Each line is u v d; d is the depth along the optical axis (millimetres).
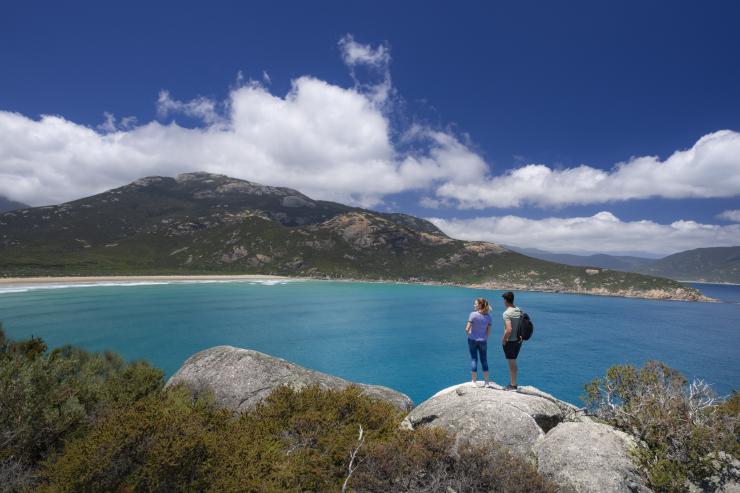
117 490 5625
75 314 60688
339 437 7258
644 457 7398
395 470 6594
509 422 8617
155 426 6199
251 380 12219
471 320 10742
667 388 8906
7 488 6027
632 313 105875
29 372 7875
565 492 6926
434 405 9961
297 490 5855
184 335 49469
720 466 7277
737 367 43656
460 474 6656
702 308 134375
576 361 44250
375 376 36562
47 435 7508
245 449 6426
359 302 104000
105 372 12594
